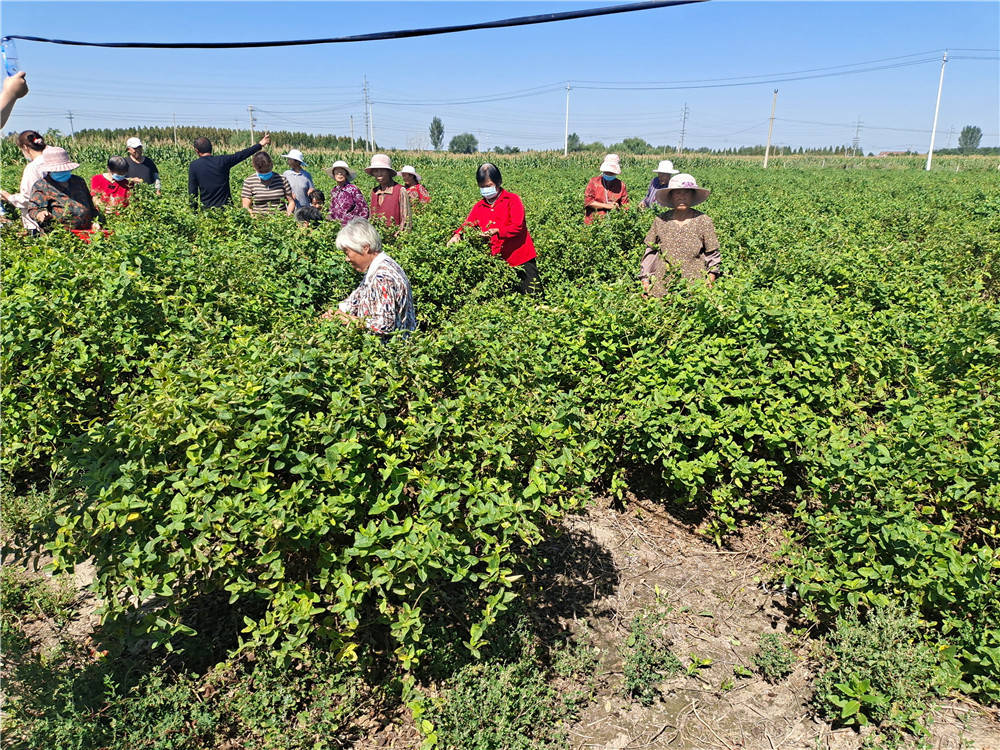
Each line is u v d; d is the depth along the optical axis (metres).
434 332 3.74
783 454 4.30
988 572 3.13
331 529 2.78
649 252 6.52
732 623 3.63
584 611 3.68
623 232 9.56
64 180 6.57
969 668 3.13
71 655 3.25
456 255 7.04
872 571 3.18
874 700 2.90
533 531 2.83
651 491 4.68
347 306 4.30
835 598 3.28
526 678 3.15
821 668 3.29
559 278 8.22
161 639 2.72
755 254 8.70
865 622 3.38
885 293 6.38
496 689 2.96
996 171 39.06
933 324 5.24
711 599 3.79
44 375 3.87
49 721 2.71
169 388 2.83
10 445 3.83
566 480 3.22
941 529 3.18
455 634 3.26
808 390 4.25
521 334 3.85
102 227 7.16
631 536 4.29
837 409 4.12
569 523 4.36
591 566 4.01
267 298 5.27
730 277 5.55
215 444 2.69
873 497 3.47
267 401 2.74
